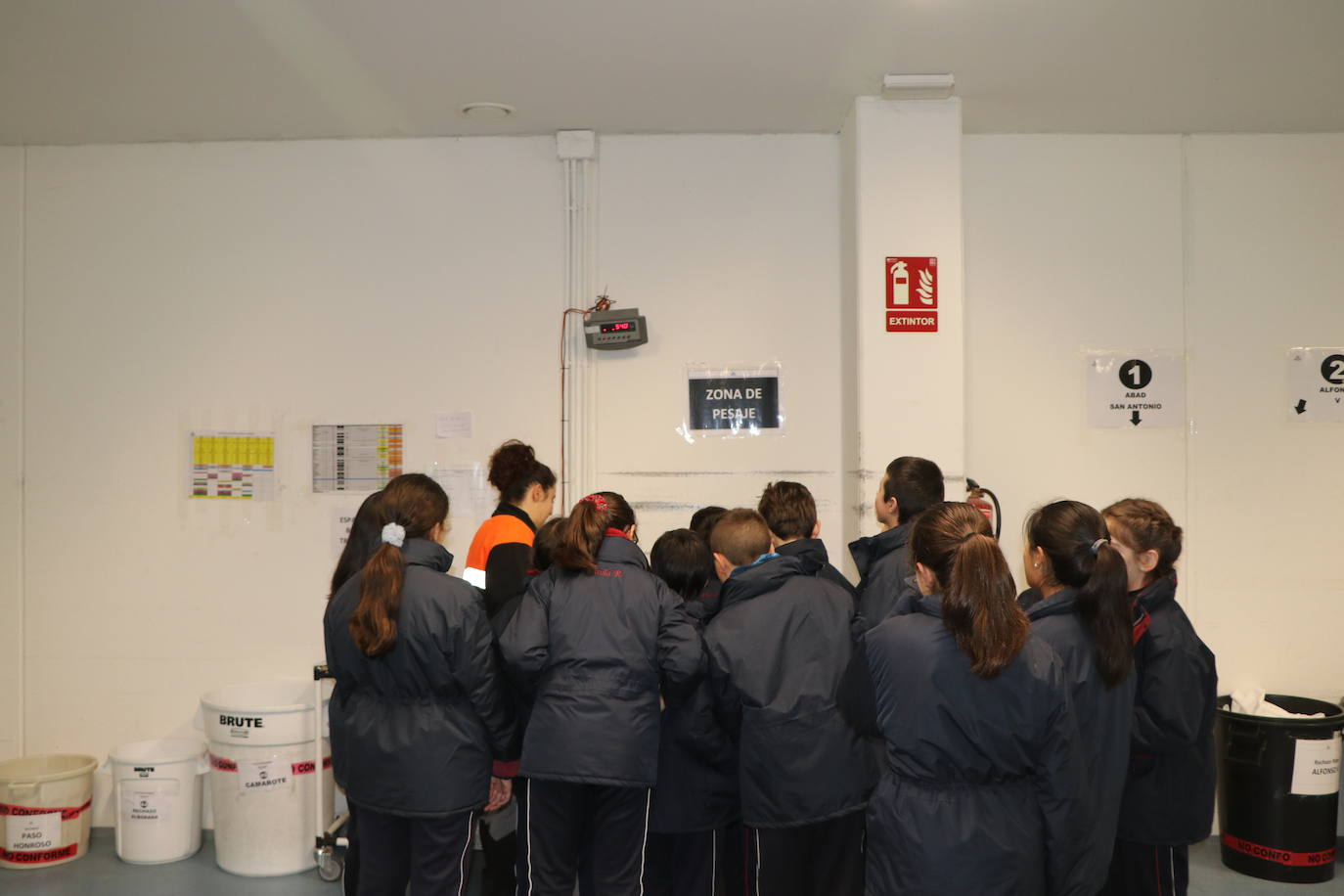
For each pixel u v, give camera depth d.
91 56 3.36
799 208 4.18
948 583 1.91
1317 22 3.15
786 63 3.46
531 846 2.60
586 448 4.16
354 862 2.88
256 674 4.16
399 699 2.56
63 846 3.80
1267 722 3.59
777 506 2.93
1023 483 4.16
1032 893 1.86
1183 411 4.17
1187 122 4.07
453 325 4.19
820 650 2.52
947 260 3.76
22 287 4.25
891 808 1.92
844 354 4.09
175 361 4.23
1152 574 2.48
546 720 2.54
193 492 4.21
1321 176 4.18
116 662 4.19
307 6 3.01
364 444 4.19
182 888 3.54
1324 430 4.16
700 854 2.79
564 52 3.36
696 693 2.63
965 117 4.01
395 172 4.21
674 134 4.19
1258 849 3.61
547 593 2.65
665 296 4.18
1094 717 2.01
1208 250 4.18
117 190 4.24
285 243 4.21
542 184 4.20
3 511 4.23
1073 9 3.06
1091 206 4.18
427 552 2.66
